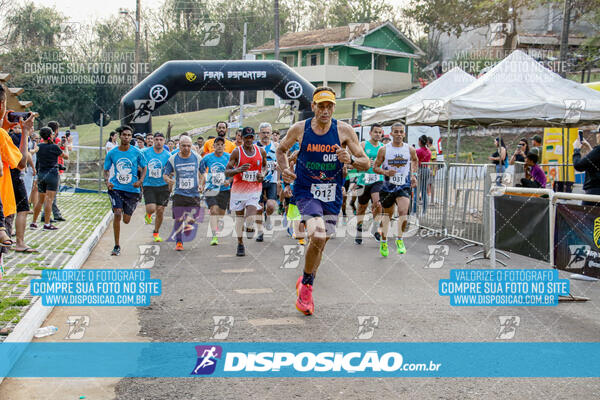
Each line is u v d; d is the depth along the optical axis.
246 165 7.55
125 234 9.98
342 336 4.38
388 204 7.93
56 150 9.63
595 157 7.24
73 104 37.19
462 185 8.94
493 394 3.33
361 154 5.00
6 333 4.03
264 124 9.91
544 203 5.94
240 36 44.59
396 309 5.18
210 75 15.22
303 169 5.01
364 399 3.25
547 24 27.16
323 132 4.91
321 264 7.29
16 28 37.28
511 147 24.06
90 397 3.26
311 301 4.96
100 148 17.64
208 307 5.20
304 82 15.72
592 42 24.19
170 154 9.14
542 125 11.18
